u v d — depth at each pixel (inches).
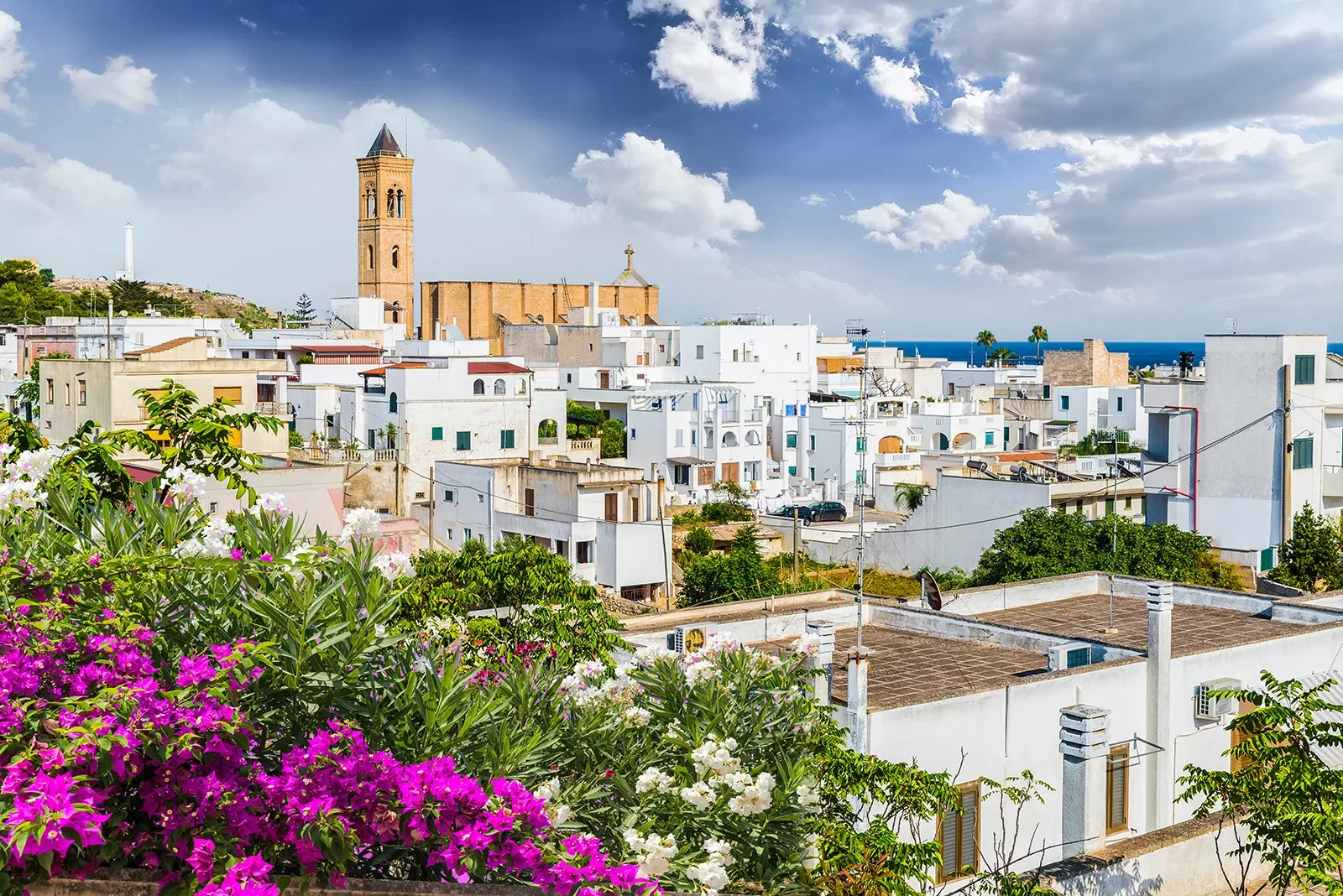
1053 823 892.6
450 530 2753.4
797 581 2504.9
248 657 367.9
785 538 3078.2
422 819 359.3
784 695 520.7
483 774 394.3
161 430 703.1
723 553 2861.7
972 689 878.4
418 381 3174.2
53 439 2166.6
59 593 374.3
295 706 387.9
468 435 3238.2
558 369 4904.0
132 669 356.2
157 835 349.7
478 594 1371.8
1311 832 616.4
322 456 3016.7
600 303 7278.5
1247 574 2156.7
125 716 339.0
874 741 803.4
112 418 2041.1
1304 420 2279.8
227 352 4463.6
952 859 831.1
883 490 3695.9
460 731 398.0
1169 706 959.6
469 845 357.7
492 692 458.0
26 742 329.1
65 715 332.8
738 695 510.9
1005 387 5757.9
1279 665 1048.8
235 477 705.0
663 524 2474.2
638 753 472.1
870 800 714.8
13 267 6338.6
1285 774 637.9
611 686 529.7
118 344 4552.2
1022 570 2154.3
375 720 388.8
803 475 4271.7
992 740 864.3
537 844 369.7
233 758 359.3
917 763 820.0
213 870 337.7
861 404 4128.9
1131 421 4923.7
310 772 358.0
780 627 1149.1
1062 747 839.1
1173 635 1193.4
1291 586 2066.9
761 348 5073.8
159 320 4677.7
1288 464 2252.7
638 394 4114.2
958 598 1321.4
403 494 3065.9
